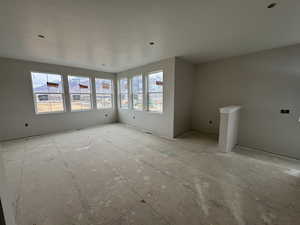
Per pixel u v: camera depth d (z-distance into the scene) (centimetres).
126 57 376
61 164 249
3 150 313
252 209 149
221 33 234
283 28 215
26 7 160
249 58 337
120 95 625
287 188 184
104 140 386
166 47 300
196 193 174
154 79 446
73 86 506
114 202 159
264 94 317
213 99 423
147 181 199
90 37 248
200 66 448
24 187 185
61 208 150
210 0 153
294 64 275
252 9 169
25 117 412
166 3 158
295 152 280
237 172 223
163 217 139
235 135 345
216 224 131
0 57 366
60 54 345
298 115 275
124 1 153
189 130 480
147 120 484
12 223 87
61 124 486
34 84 425
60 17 184
